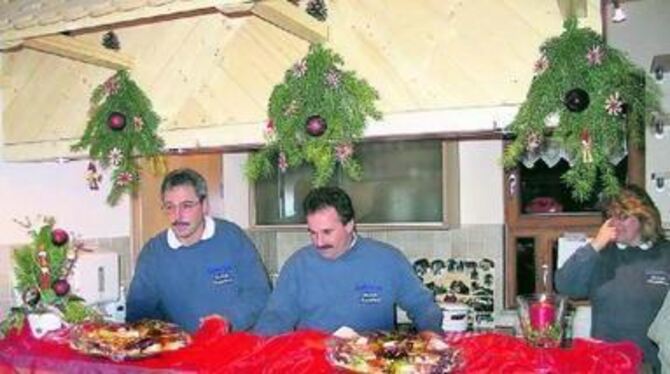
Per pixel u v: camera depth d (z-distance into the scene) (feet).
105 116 7.59
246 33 7.23
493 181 11.11
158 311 7.52
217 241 7.46
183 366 4.96
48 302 6.69
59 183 9.12
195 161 10.50
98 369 5.23
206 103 7.49
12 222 8.57
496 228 11.12
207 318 6.33
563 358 4.87
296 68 6.47
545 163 10.92
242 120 7.29
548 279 10.92
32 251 6.81
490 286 11.11
